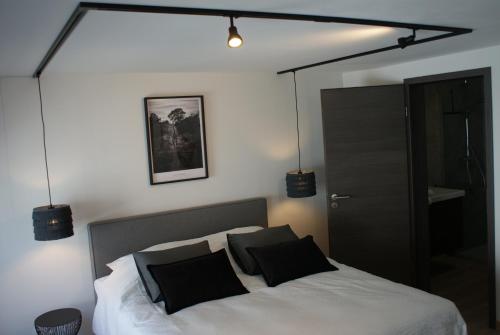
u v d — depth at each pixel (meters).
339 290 2.95
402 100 4.29
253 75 4.30
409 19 2.31
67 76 3.50
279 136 4.48
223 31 2.27
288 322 2.51
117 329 2.92
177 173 3.96
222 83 4.16
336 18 2.13
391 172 4.35
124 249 3.64
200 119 4.04
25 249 3.40
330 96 4.30
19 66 2.90
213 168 4.15
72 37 2.19
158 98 3.83
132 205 3.79
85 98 3.58
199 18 1.95
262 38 2.53
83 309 3.62
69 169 3.54
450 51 3.63
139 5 1.70
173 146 3.92
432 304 2.66
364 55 3.35
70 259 3.56
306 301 2.80
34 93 3.40
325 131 4.32
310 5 1.87
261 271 3.24
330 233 4.42
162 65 3.37
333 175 4.34
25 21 1.80
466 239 5.71
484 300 4.29
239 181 4.29
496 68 3.49
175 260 3.23
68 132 3.53
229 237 3.67
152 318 2.74
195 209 3.96
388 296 2.80
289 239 3.68
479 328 3.76
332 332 2.36
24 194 3.39
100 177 3.65
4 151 3.31
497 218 3.62
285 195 4.55
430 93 5.74
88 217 3.62
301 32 2.42
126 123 3.74
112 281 3.28
